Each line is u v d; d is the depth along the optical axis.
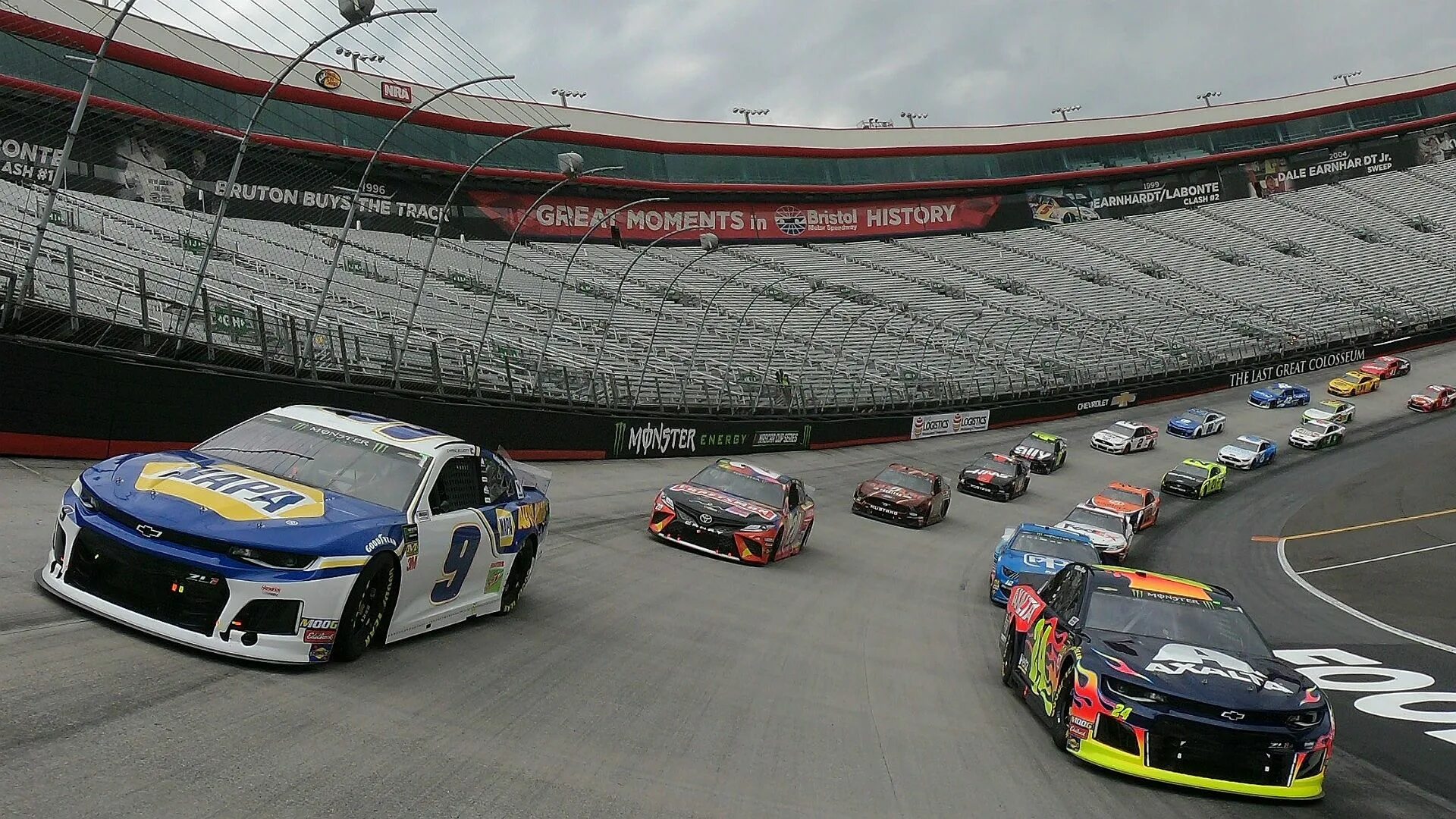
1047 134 79.38
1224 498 39.78
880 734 7.76
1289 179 88.06
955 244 72.50
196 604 6.07
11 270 13.66
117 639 6.11
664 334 44.94
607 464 27.73
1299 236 81.75
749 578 15.23
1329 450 50.44
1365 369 66.69
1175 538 30.86
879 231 71.12
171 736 4.95
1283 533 32.50
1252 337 67.31
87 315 14.56
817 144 70.50
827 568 18.22
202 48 44.66
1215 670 7.47
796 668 9.82
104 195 39.06
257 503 6.52
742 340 48.00
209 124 42.88
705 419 34.09
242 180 44.75
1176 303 69.25
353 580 6.48
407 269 42.53
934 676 10.61
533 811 4.95
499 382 26.06
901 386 47.94
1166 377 61.84
